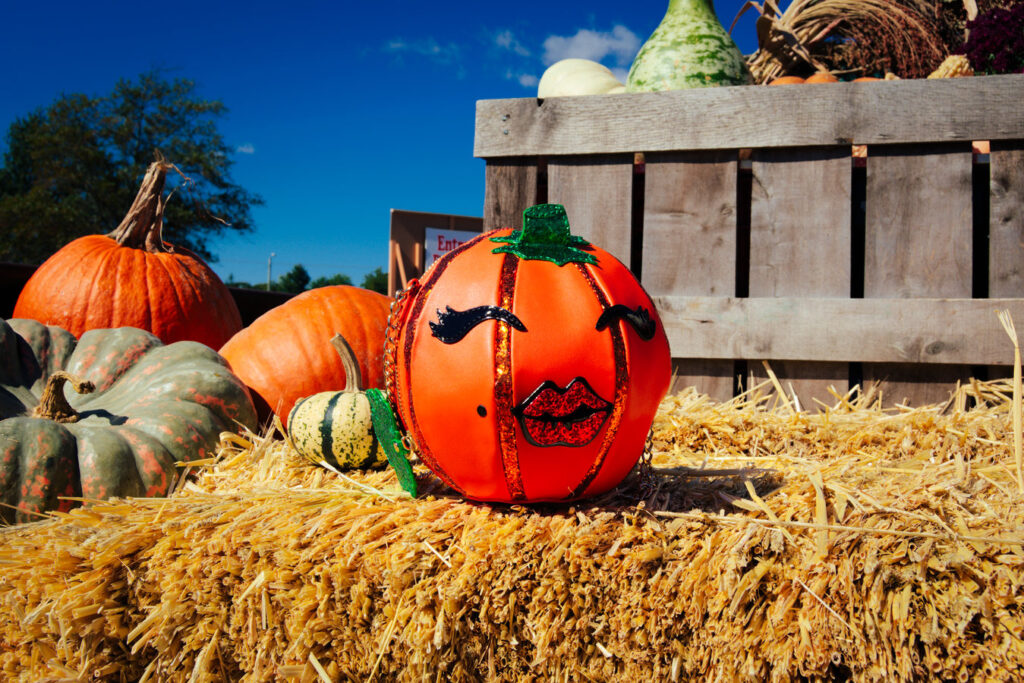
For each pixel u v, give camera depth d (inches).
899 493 61.2
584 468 64.4
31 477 83.3
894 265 114.3
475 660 59.6
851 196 120.0
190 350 113.4
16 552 68.4
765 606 53.4
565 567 57.4
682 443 98.6
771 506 62.9
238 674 66.4
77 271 145.4
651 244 122.0
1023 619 47.6
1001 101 109.3
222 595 64.5
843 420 101.3
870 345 113.3
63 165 1123.3
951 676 49.1
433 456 67.4
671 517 62.7
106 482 87.1
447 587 57.7
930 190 112.9
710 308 118.6
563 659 57.6
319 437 88.6
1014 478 66.9
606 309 64.0
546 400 60.8
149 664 66.3
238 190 1191.6
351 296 142.2
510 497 66.1
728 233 119.1
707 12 143.5
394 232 219.5
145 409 98.8
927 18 208.4
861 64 214.2
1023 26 171.0
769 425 99.7
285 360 129.8
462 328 62.6
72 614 63.7
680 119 119.5
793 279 117.3
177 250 162.1
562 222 67.9
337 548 61.3
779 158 118.0
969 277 111.4
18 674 69.4
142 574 66.6
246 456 96.8
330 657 61.8
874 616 49.8
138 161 1169.4
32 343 110.9
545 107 124.9
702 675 54.3
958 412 97.6
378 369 135.7
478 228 229.6
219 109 1222.3
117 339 114.3
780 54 190.2
